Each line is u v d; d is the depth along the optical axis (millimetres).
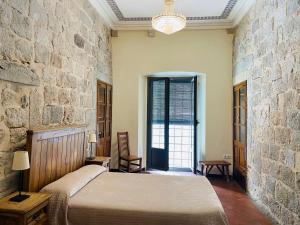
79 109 3584
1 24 1962
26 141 2229
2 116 2021
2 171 2031
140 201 2232
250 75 4027
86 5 3812
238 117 4824
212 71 5238
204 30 5227
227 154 5242
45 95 2652
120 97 5434
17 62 2166
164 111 5711
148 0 4129
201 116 5602
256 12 3742
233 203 3734
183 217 1990
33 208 1826
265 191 3344
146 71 5359
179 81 5746
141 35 5367
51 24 2752
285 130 2742
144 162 5863
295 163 2510
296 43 2488
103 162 3557
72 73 3326
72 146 3115
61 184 2346
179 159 6062
